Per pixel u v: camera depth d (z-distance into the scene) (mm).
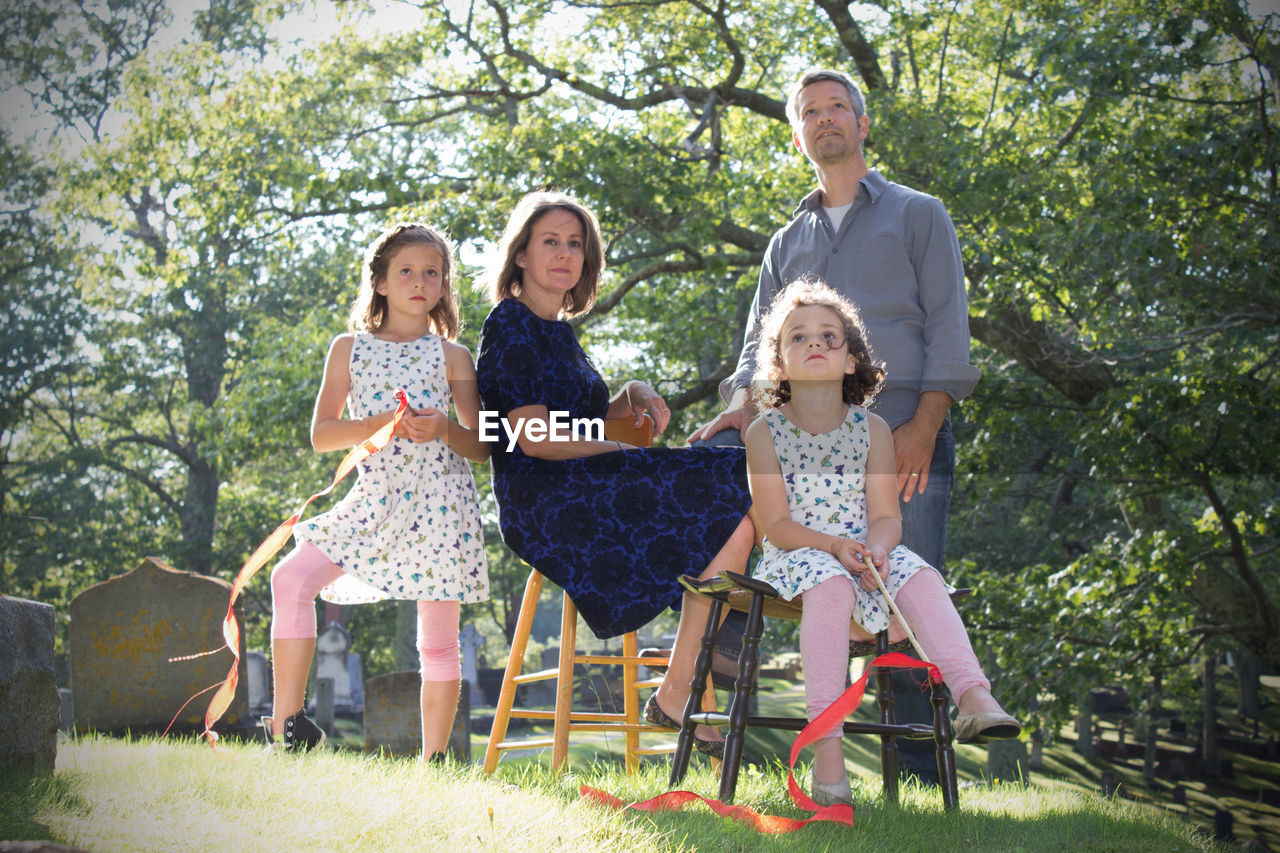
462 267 12656
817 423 3266
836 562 2977
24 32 17672
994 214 9961
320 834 2111
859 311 4133
